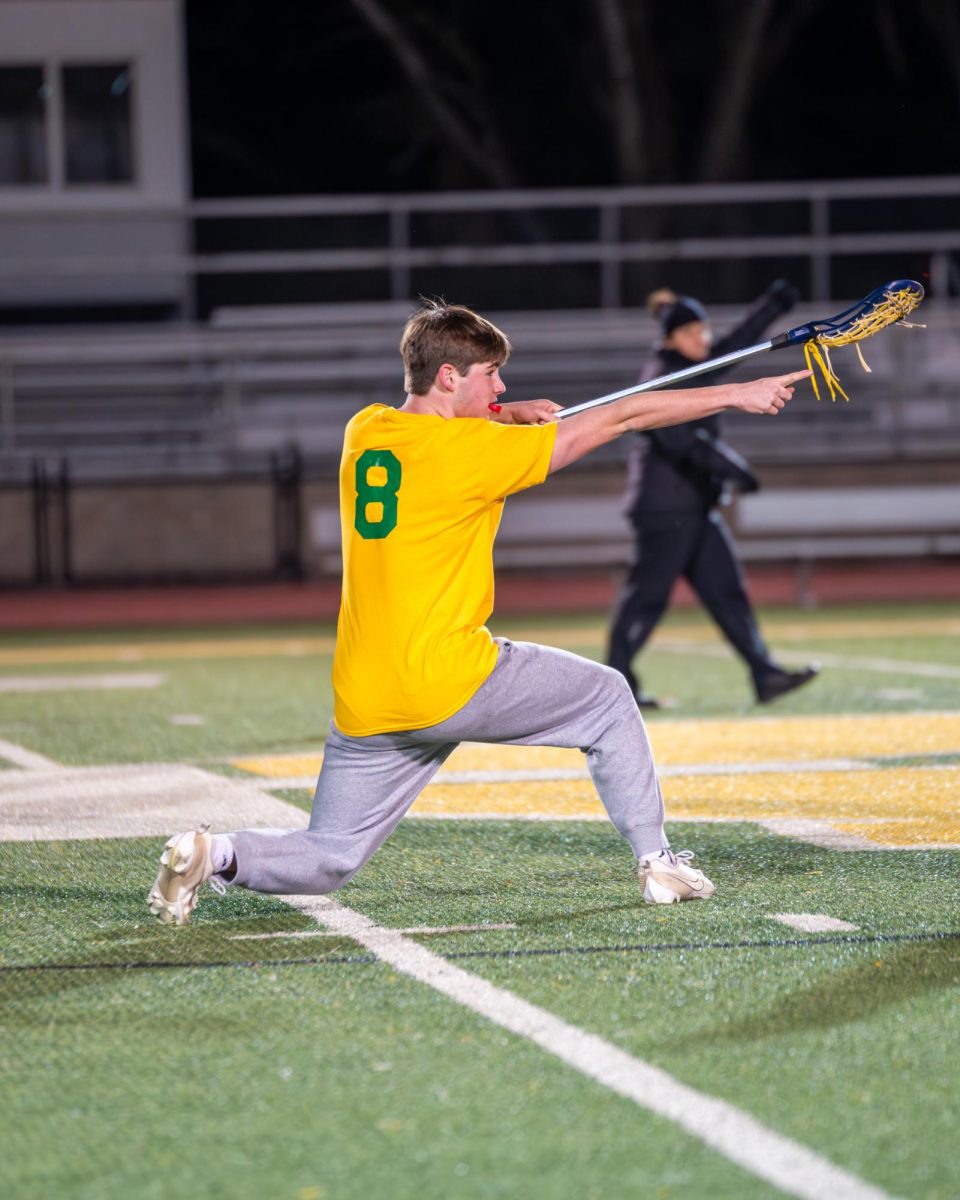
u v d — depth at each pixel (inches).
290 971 562.9
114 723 1224.2
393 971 561.0
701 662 1572.3
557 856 744.3
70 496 2519.7
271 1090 451.5
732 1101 436.1
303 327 2910.9
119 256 2994.6
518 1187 386.9
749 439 2812.5
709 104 3516.2
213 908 653.9
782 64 3846.0
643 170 3412.9
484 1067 465.1
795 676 1206.3
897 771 960.3
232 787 942.4
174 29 3203.7
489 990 536.7
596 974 552.7
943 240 2827.3
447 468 558.3
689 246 2827.3
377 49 3811.5
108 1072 468.1
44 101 3193.9
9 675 1578.5
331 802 590.2
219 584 2556.6
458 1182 390.3
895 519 2256.4
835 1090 443.2
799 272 2834.6
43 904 666.8
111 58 3198.8
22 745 1118.4
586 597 2379.4
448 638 568.7
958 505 2268.7
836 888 672.4
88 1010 524.1
